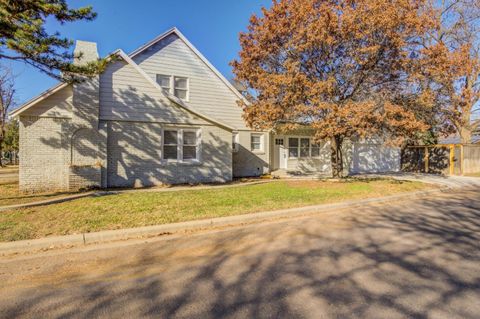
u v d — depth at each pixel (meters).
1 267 4.03
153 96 12.24
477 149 18.58
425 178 15.30
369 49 9.95
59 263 4.17
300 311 2.82
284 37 11.35
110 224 5.76
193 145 13.16
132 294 3.21
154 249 4.77
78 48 11.16
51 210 6.94
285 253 4.50
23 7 7.11
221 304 2.98
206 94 15.51
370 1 10.05
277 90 10.70
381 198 9.25
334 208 8.09
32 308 2.93
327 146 19.75
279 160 18.20
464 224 6.21
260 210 7.17
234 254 4.49
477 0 19.31
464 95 12.24
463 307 2.88
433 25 10.92
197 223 6.00
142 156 12.00
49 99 10.75
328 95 10.69
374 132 10.43
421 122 10.30
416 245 4.82
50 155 10.73
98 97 11.16
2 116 24.34
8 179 14.78
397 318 2.69
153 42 14.43
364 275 3.65
